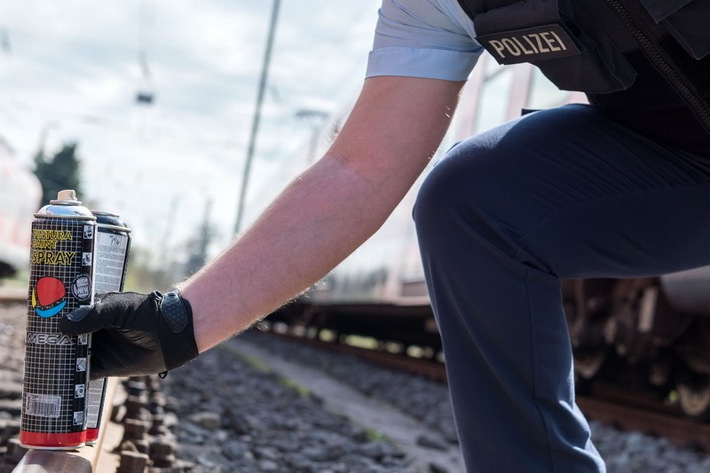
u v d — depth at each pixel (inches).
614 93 57.4
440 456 220.8
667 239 60.2
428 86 57.7
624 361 347.3
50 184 2343.8
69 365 63.8
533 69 299.9
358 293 541.0
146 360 59.4
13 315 469.1
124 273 73.0
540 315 57.1
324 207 58.1
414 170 58.8
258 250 58.2
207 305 57.9
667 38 50.8
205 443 169.3
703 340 268.1
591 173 58.2
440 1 55.4
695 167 59.7
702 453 246.5
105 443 104.0
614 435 274.2
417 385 422.3
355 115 59.6
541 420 57.4
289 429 217.2
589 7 50.6
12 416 147.8
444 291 59.9
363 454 197.0
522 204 57.2
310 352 691.4
